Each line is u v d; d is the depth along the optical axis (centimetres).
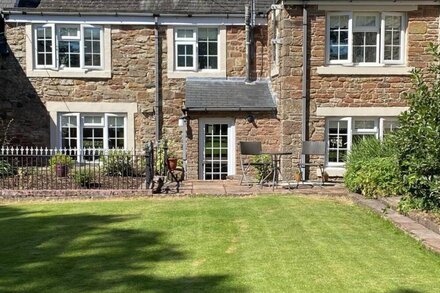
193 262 670
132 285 586
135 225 890
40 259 695
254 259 679
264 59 1698
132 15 1662
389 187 1077
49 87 1677
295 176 1443
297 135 1470
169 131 1706
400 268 633
